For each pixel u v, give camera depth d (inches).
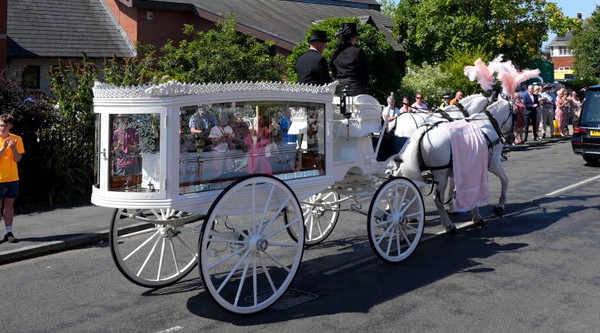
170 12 970.1
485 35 1071.0
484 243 357.1
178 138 239.6
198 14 962.1
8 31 855.1
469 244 355.6
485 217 425.4
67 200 495.2
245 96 256.7
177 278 295.9
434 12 1103.6
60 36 892.0
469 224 404.2
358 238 374.0
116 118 243.4
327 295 274.1
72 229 401.1
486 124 405.4
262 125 266.7
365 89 332.8
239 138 259.3
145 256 343.9
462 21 1063.0
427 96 877.8
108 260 341.7
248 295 275.1
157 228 290.5
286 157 275.7
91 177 522.0
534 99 924.0
